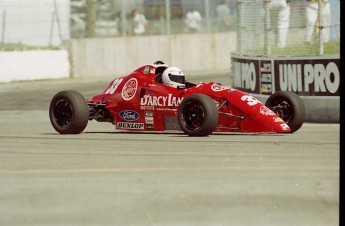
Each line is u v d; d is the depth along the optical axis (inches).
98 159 1154.7
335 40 1680.6
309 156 1143.6
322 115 1676.9
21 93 2532.0
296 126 1414.9
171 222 811.4
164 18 3398.1
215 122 1322.6
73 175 1033.5
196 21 3506.4
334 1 1672.0
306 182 953.5
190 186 953.5
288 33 1779.0
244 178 988.6
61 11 3112.7
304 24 1738.4
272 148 1227.9
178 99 1375.5
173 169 1055.6
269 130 1314.0
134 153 1200.8
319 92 1681.8
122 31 3255.4
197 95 1325.0
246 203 875.4
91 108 1483.8
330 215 829.2
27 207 874.8
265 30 1847.9
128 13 3282.5
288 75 1743.4
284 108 1428.4
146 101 1421.0
